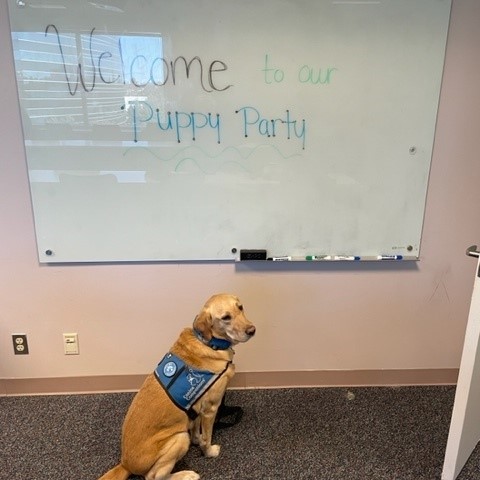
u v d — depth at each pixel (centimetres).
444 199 175
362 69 158
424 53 157
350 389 196
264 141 165
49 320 183
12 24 147
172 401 138
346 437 166
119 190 167
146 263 178
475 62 160
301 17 152
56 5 146
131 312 184
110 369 192
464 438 141
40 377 191
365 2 151
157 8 149
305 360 196
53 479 146
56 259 174
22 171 163
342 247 178
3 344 184
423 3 152
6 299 178
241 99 160
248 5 150
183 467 151
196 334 149
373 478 146
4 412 180
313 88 160
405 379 198
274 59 156
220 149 165
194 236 175
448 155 170
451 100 164
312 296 186
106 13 148
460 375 133
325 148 166
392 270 184
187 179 167
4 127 158
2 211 167
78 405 185
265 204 172
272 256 178
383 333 193
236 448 160
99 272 178
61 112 157
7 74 152
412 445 162
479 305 124
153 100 158
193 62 155
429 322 192
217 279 181
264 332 190
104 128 160
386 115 163
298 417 177
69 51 151
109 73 154
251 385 197
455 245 181
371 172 170
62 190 165
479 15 155
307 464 152
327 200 172
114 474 134
